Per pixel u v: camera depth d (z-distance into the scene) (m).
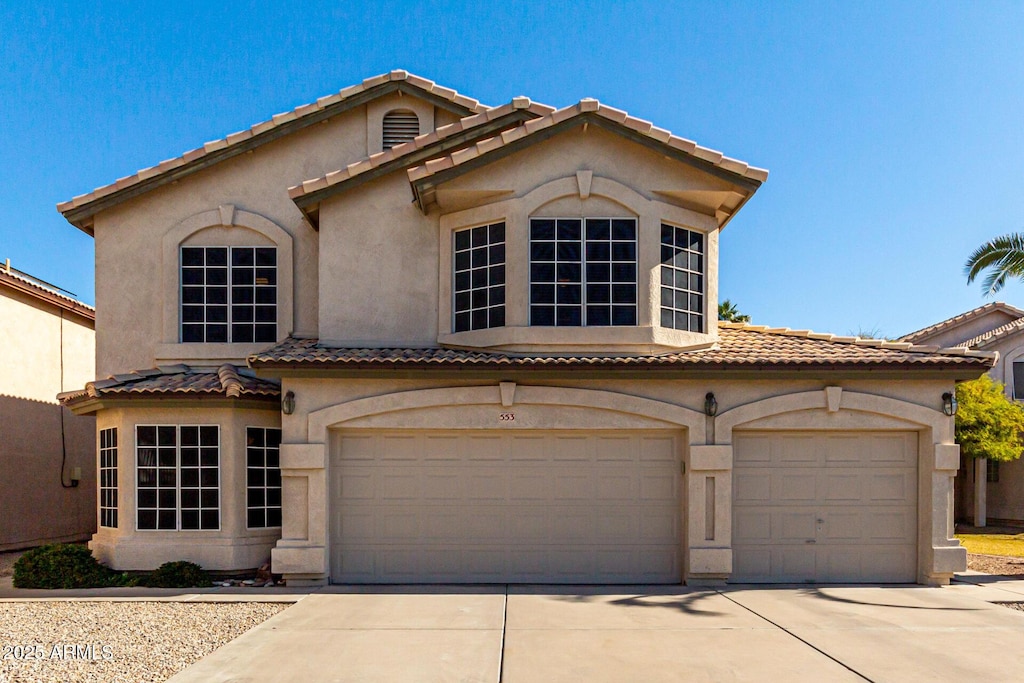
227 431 11.86
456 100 14.27
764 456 11.57
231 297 14.05
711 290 12.35
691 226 12.21
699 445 11.22
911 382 11.45
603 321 11.59
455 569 11.37
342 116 14.49
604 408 11.30
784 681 6.88
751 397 11.38
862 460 11.58
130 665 7.32
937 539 11.25
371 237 12.67
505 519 11.44
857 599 10.23
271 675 7.00
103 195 13.80
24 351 17.06
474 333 11.84
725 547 11.11
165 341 13.85
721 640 8.17
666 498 11.47
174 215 14.15
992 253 16.70
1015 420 20.75
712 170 11.60
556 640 8.16
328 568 11.27
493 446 11.54
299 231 14.20
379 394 11.35
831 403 11.29
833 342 12.66
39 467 17.42
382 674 7.03
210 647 7.96
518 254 11.59
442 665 7.29
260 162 14.34
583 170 11.73
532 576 11.36
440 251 12.45
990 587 11.21
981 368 11.01
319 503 11.14
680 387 11.38
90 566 11.52
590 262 11.68
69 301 18.47
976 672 7.12
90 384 11.80
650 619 9.09
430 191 11.67
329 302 12.57
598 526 11.42
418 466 11.52
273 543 12.18
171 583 11.12
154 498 11.76
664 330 11.57
